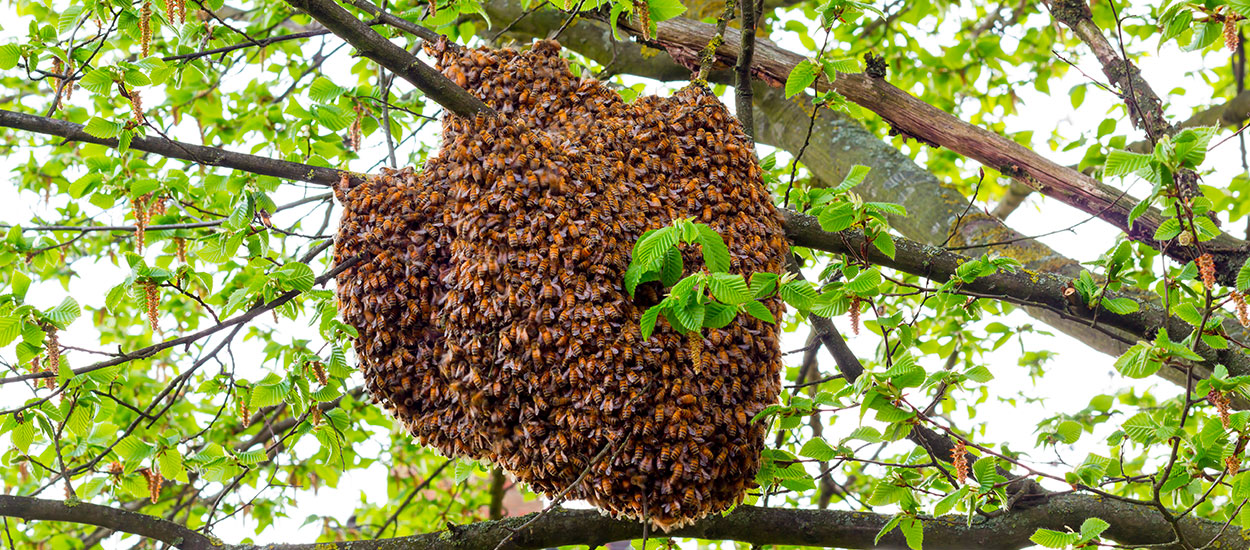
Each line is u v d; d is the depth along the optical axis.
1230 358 4.75
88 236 8.36
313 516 8.27
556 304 3.49
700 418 3.40
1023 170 5.49
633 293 3.29
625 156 3.89
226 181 4.74
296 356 5.16
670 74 7.03
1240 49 6.66
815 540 4.75
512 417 3.54
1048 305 4.51
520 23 7.34
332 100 4.75
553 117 3.99
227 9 7.70
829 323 5.18
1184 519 4.78
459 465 5.14
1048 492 4.86
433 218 3.83
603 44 7.20
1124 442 4.07
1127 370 3.43
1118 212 5.25
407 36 5.31
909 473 4.16
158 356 8.35
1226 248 4.95
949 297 4.82
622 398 3.38
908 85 8.16
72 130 4.24
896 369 3.55
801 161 6.87
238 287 4.54
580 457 3.45
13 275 3.98
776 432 4.46
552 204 3.60
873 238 3.95
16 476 8.11
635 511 3.46
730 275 3.04
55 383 4.34
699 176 3.88
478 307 3.59
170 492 7.91
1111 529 4.75
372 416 7.84
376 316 3.77
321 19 3.74
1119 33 4.97
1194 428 6.84
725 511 3.60
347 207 3.90
